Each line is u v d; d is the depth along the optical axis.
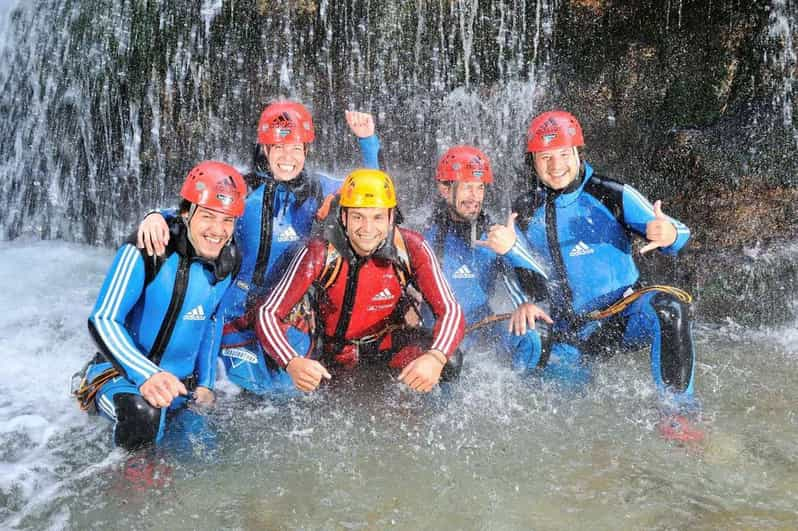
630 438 3.61
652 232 4.12
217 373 4.56
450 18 6.30
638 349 4.40
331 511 3.04
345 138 6.75
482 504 3.07
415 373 3.71
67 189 7.61
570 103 6.23
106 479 3.31
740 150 5.55
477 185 4.54
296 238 4.54
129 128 7.07
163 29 6.64
